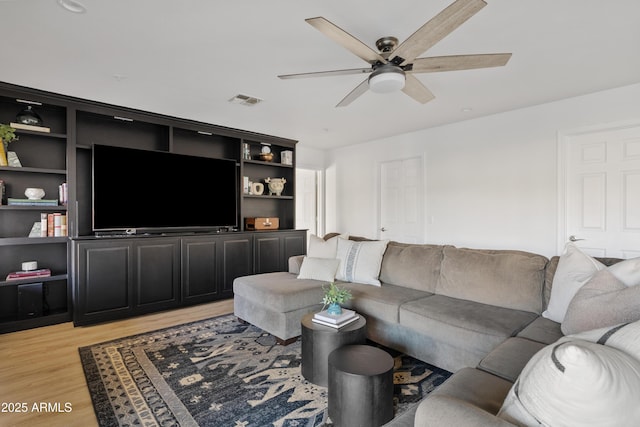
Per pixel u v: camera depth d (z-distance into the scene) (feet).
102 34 7.02
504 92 10.69
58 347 8.68
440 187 14.78
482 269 7.97
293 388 6.64
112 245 10.93
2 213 10.61
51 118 11.34
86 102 11.09
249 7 6.15
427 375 7.11
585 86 10.20
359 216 18.45
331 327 6.87
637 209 10.07
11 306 10.77
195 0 5.91
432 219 15.06
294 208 17.92
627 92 10.12
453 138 14.30
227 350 8.45
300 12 6.33
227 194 14.76
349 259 10.30
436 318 7.02
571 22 6.72
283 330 8.64
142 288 11.52
